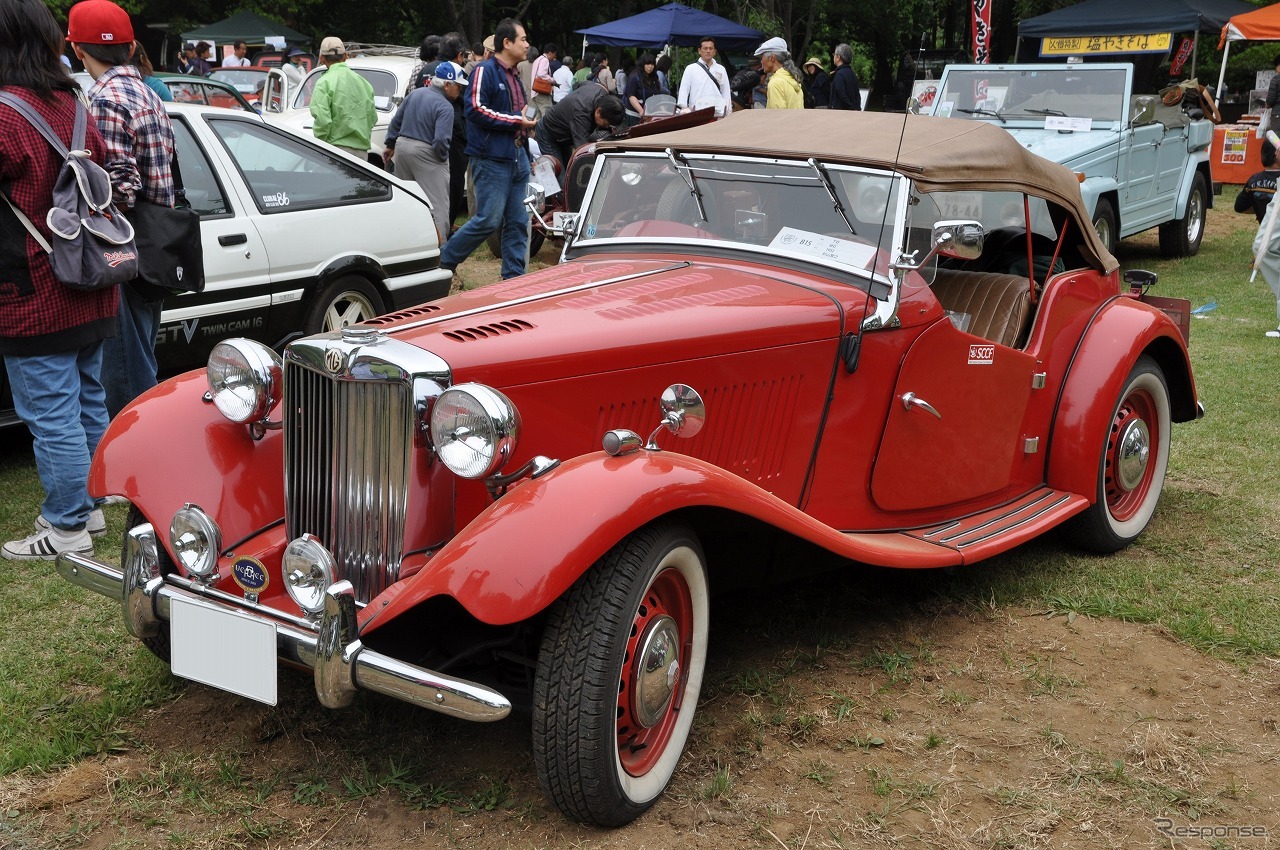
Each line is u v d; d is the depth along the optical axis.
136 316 4.83
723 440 3.40
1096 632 3.92
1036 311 4.41
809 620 3.97
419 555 2.84
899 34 33.62
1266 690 3.51
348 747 3.14
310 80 13.45
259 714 3.29
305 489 3.00
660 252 4.01
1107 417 4.39
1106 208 10.01
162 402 3.32
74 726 3.18
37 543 4.36
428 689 2.51
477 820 2.82
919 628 3.93
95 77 4.68
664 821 2.83
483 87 7.56
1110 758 3.12
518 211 8.10
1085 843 2.75
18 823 2.75
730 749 3.14
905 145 3.83
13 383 4.15
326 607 2.60
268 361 3.12
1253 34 17.12
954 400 3.94
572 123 11.77
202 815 2.83
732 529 3.12
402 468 2.81
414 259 6.96
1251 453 5.81
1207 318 8.92
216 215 5.82
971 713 3.36
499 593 2.49
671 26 19.50
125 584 2.99
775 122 4.25
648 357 3.16
